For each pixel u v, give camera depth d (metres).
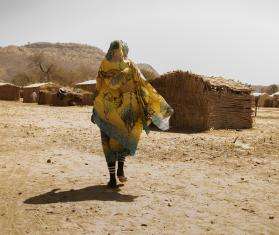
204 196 6.88
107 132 6.98
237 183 7.88
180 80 20.23
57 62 182.00
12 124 18.75
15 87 53.47
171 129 19.36
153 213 5.92
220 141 14.03
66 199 6.48
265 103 68.44
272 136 16.53
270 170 9.23
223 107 20.41
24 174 8.20
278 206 6.43
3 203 6.24
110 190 7.05
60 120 22.61
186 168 9.20
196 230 5.30
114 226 5.35
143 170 8.83
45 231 5.14
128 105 7.02
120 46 6.99
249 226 5.49
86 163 9.41
